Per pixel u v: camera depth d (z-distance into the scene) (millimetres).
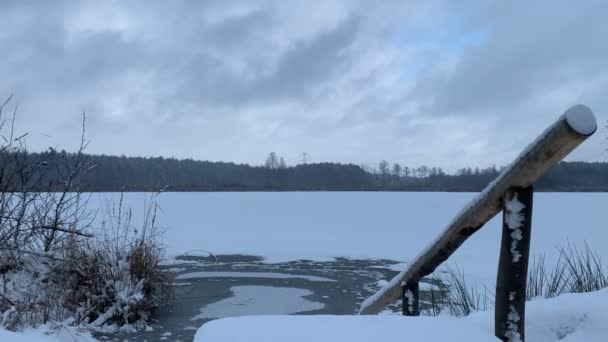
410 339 1541
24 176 6316
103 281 5770
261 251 11570
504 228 1795
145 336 5129
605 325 2193
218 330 1579
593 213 20516
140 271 6012
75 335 4887
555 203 28719
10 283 5664
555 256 9273
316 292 7336
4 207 6047
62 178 6664
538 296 4590
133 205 24578
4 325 4496
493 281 7250
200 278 8391
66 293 5609
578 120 1492
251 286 7746
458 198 37969
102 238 6344
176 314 6023
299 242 12984
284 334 1541
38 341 3594
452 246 2217
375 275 8750
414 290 2623
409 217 20328
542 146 1604
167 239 13266
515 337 1755
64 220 6504
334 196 43375
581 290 4672
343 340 1515
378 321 1672
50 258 6051
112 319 5551
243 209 24859
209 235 14203
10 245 5906
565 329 2266
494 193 1859
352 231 15430
